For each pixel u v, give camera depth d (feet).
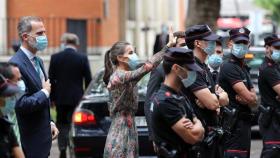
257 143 92.27
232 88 54.54
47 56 125.29
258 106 59.52
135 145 52.16
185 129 37.58
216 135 43.50
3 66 36.32
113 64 52.21
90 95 67.36
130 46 51.80
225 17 264.72
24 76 46.88
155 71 48.26
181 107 37.88
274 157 58.95
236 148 54.24
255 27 193.26
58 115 78.54
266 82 58.59
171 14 205.16
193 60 38.19
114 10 147.54
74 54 78.38
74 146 65.98
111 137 51.78
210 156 43.16
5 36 128.47
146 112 48.08
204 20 115.96
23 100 45.65
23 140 46.80
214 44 46.16
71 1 134.72
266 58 58.90
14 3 132.36
